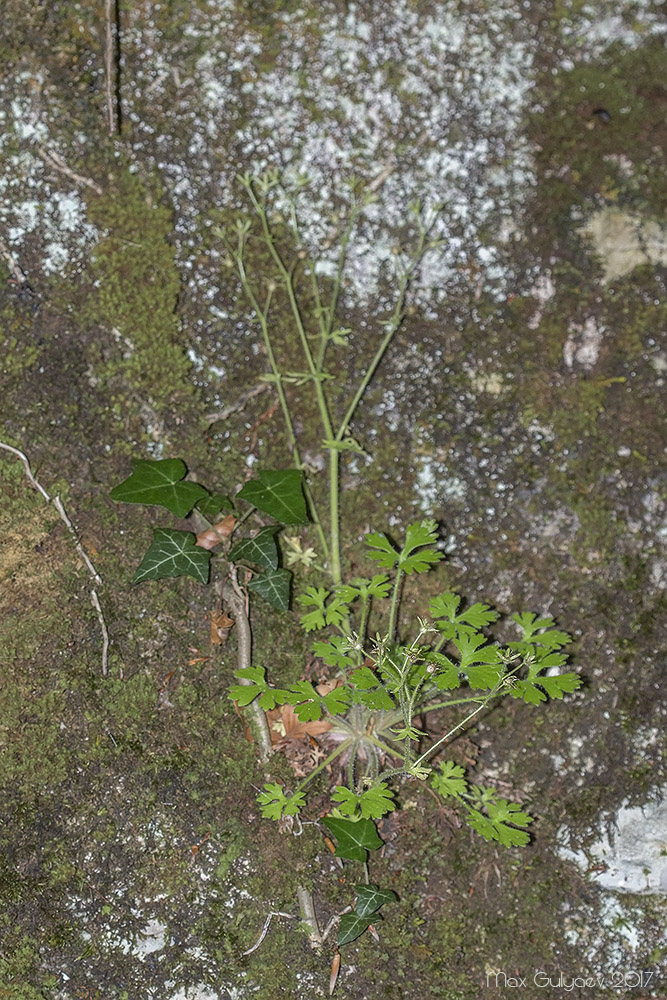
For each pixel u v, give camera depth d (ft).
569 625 2.49
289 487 2.40
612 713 2.47
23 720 2.38
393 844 2.42
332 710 2.29
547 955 2.42
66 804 2.37
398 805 2.43
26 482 2.43
